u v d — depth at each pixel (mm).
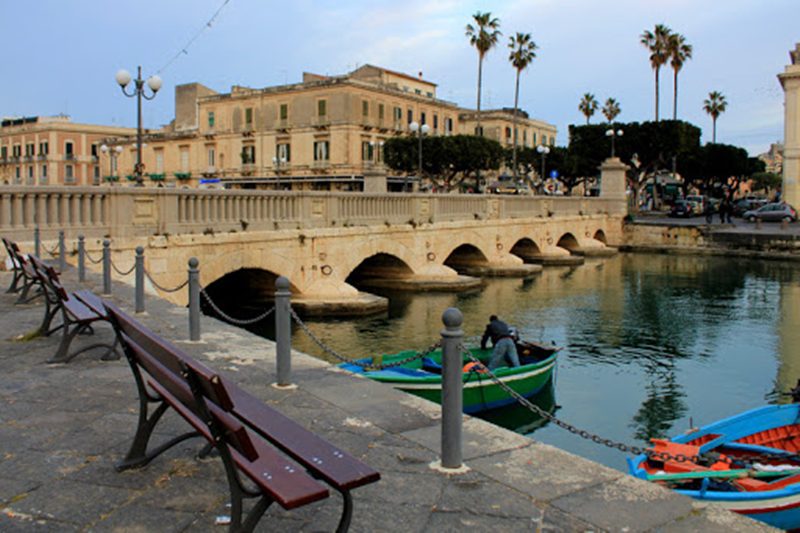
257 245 22297
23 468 5082
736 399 16766
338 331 23203
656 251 56531
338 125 72500
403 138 68375
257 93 78000
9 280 14602
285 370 7402
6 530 4129
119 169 89250
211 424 3787
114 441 5633
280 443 3809
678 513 4441
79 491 4695
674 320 26844
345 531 3541
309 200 25062
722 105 106188
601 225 58312
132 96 23203
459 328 5152
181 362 3844
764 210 63531
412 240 31922
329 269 25891
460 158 66562
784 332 24672
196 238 19734
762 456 9836
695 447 9477
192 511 4406
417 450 5535
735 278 39906
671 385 17906
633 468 8781
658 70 77438
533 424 14797
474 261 41062
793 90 64250
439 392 12711
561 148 79062
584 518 4371
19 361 8281
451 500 4613
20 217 15883
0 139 97438
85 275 15406
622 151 72000
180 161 85000
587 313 28203
